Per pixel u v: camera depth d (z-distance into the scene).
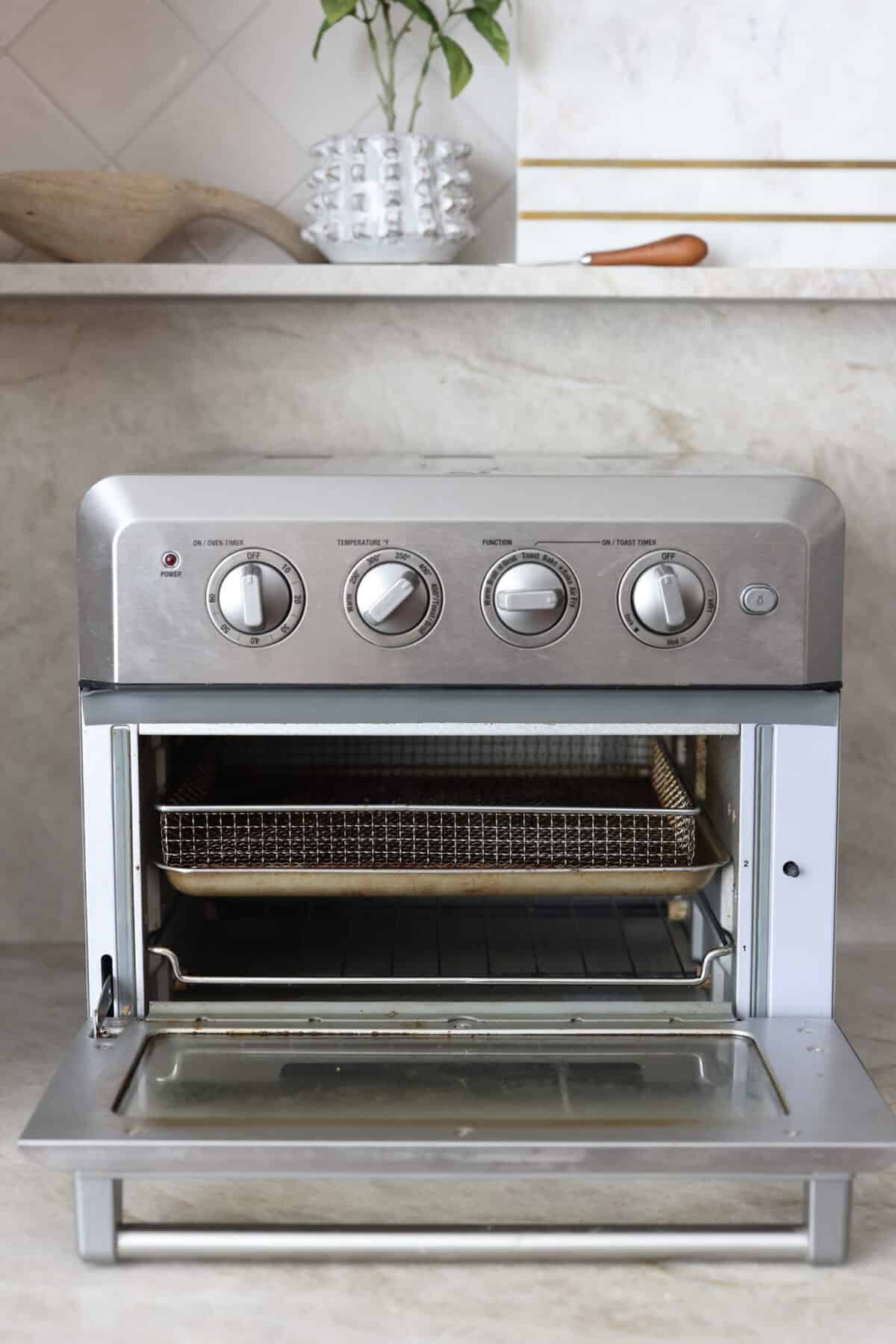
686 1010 0.99
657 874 1.00
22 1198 0.97
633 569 0.94
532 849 1.05
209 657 0.94
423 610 0.94
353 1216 0.94
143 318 1.36
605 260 1.25
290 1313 0.84
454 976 1.10
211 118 1.34
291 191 1.35
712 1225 0.89
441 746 1.27
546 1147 0.83
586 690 0.95
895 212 1.32
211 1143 0.83
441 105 1.34
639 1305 0.85
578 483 0.95
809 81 1.30
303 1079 0.92
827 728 0.96
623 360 1.37
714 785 1.08
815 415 1.38
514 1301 0.86
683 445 1.38
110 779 0.96
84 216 1.20
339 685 0.95
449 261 1.30
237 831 1.05
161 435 1.38
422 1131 0.85
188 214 1.26
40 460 1.38
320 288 1.22
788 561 0.94
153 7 1.32
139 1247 0.88
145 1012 0.98
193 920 1.14
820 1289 0.87
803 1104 0.88
